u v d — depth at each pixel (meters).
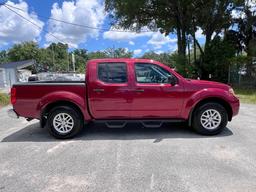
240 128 6.64
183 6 22.23
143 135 6.10
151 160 4.51
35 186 3.66
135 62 5.90
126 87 5.80
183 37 23.41
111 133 6.32
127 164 4.36
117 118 5.96
